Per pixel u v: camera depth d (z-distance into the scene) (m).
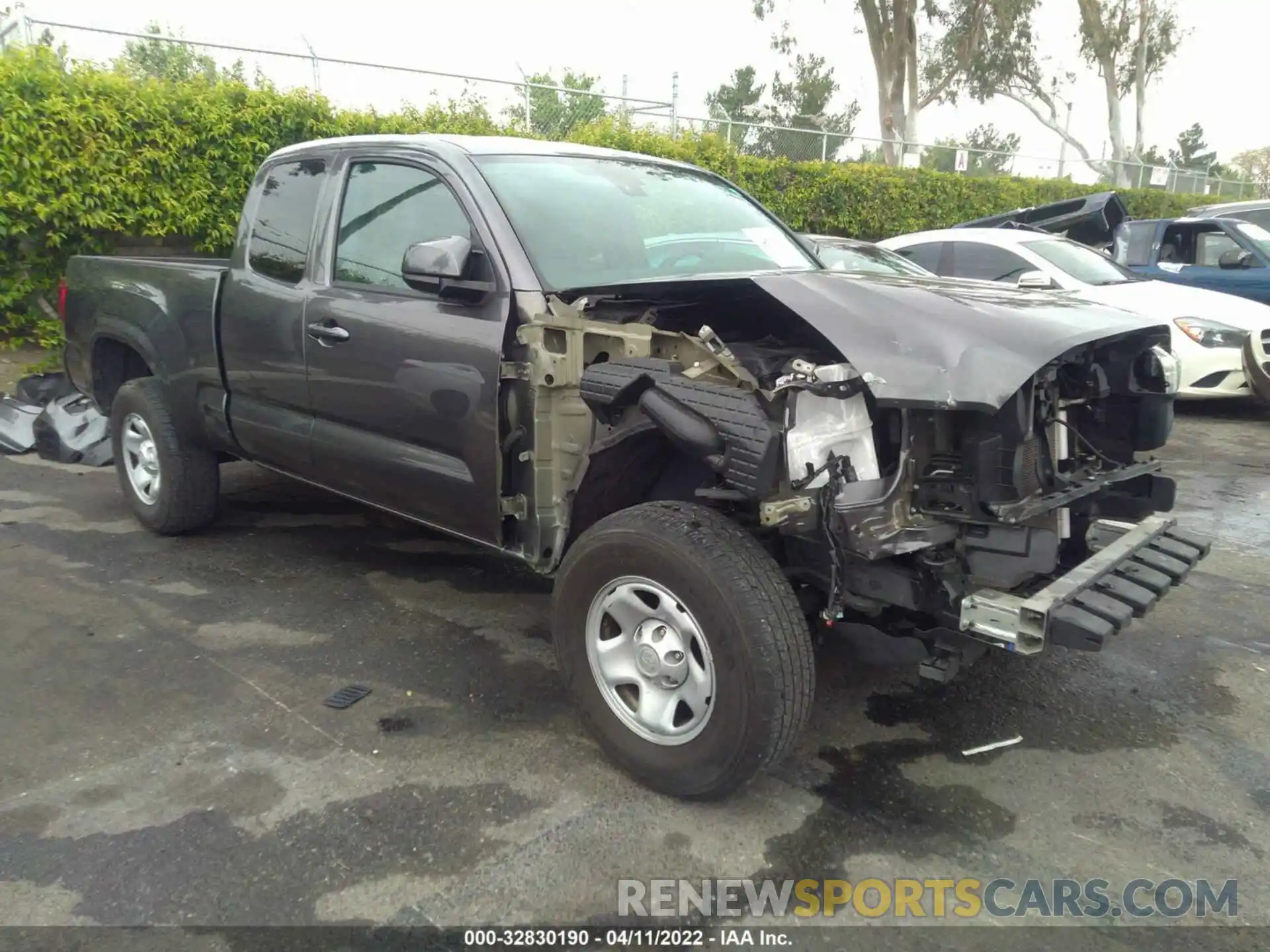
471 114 11.12
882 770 3.19
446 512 3.67
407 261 3.30
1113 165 22.44
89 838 2.72
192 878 2.57
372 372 3.77
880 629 3.14
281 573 4.87
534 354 3.23
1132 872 2.70
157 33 9.18
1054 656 4.08
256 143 8.85
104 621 4.23
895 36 24.98
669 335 3.14
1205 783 3.15
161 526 5.21
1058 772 3.20
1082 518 3.50
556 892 2.56
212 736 3.29
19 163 7.73
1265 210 13.67
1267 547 5.59
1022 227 11.53
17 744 3.21
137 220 8.46
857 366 2.65
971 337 2.65
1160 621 4.49
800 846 2.77
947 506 2.80
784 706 2.67
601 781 3.07
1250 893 2.62
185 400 4.91
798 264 4.29
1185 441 8.48
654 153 12.67
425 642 4.09
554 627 3.19
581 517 3.29
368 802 2.93
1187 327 8.69
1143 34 30.20
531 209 3.62
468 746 3.27
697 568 2.72
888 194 15.67
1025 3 27.69
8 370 8.27
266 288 4.34
